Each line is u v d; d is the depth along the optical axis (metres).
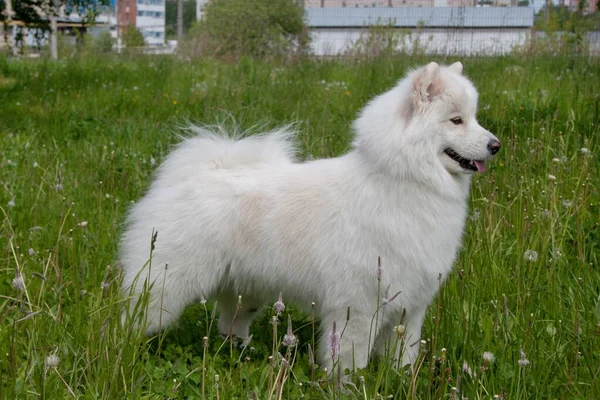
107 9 28.36
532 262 4.76
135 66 15.75
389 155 3.81
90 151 8.13
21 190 6.49
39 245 5.64
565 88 10.32
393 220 3.82
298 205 4.07
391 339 4.11
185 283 4.24
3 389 3.38
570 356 3.86
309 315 4.65
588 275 4.64
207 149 4.41
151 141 8.80
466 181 4.03
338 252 3.94
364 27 22.33
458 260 4.93
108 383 3.48
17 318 3.88
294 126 8.52
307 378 3.88
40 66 15.91
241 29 20.09
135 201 6.23
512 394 3.51
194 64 15.91
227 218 4.16
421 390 3.66
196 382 3.92
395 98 3.95
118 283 4.04
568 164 6.51
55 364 3.36
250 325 4.93
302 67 14.38
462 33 18.34
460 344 4.05
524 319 4.24
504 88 10.80
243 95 10.88
